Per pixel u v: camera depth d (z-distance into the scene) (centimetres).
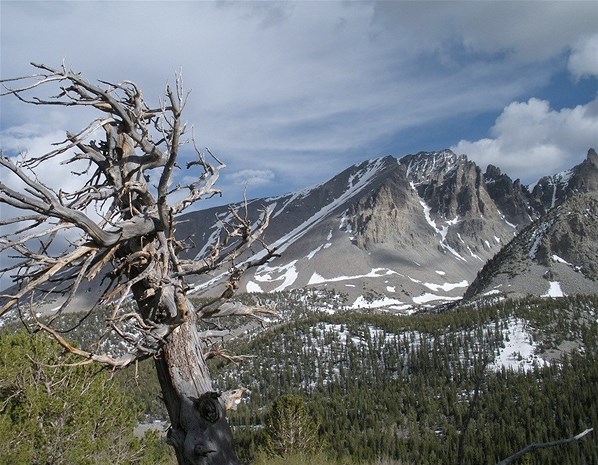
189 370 739
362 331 17075
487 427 8988
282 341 16925
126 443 1620
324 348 16212
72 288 677
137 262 759
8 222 639
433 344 15112
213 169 832
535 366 12231
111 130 819
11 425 1395
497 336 14438
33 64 691
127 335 696
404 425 10412
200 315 776
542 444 436
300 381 13938
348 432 9388
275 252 797
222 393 743
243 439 4403
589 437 7100
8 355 1425
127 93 826
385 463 2056
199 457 698
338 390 12800
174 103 680
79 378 1504
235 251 800
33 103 724
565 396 9862
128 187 768
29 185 636
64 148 725
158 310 759
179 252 834
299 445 2881
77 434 1456
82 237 704
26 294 659
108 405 1568
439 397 11481
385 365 14362
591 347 13575
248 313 815
